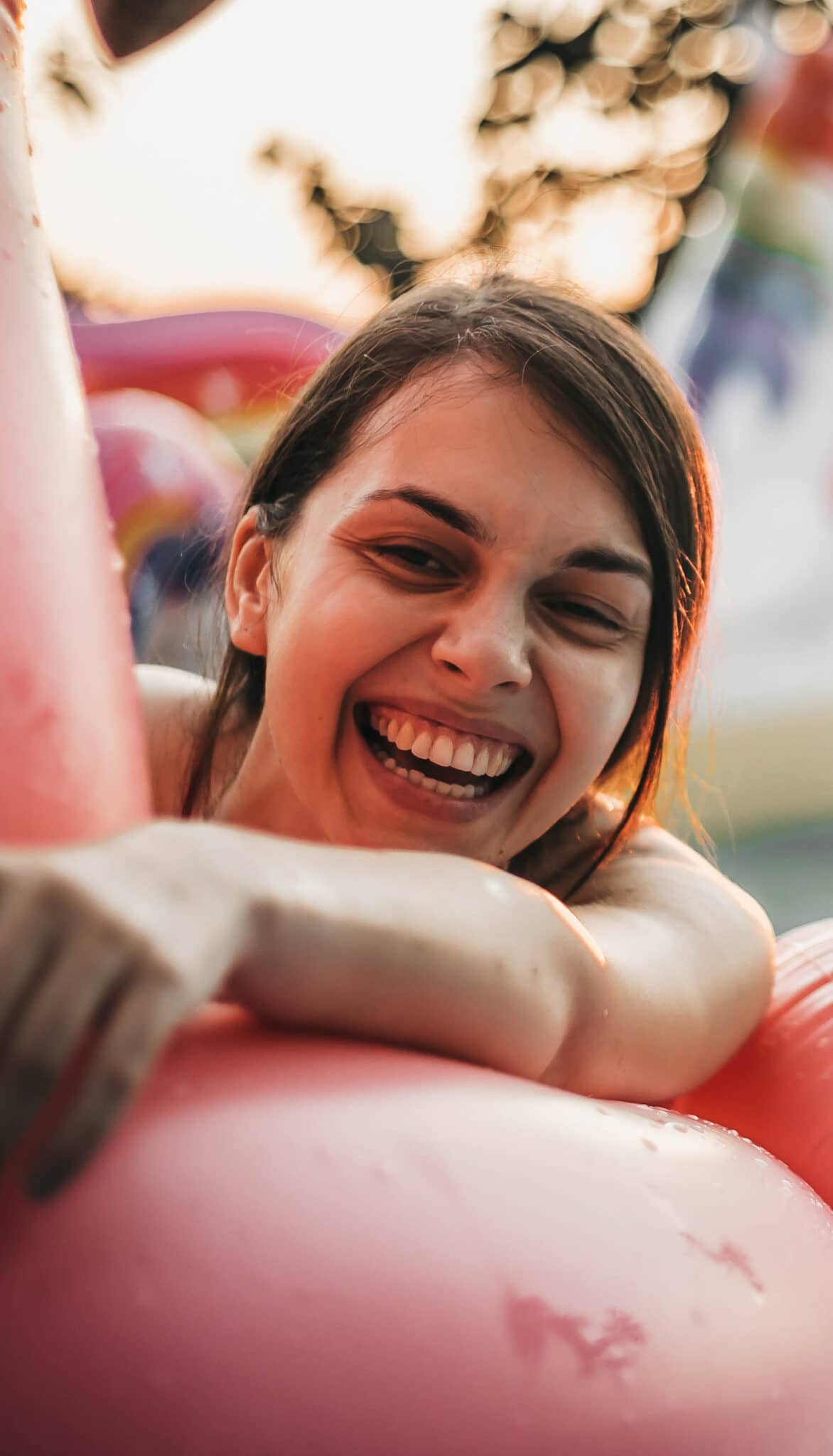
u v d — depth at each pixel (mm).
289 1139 489
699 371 3535
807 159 3561
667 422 1019
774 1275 607
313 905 507
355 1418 450
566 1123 587
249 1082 505
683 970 878
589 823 1129
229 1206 462
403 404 952
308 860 538
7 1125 376
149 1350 435
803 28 3729
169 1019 401
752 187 3562
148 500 3346
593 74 4125
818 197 3561
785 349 3531
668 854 1106
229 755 1253
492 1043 622
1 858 406
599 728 947
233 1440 437
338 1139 498
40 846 481
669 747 1231
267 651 1144
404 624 902
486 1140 538
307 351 1935
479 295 1014
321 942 514
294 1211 470
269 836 536
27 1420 423
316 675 941
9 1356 425
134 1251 443
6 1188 439
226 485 3467
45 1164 382
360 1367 456
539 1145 558
